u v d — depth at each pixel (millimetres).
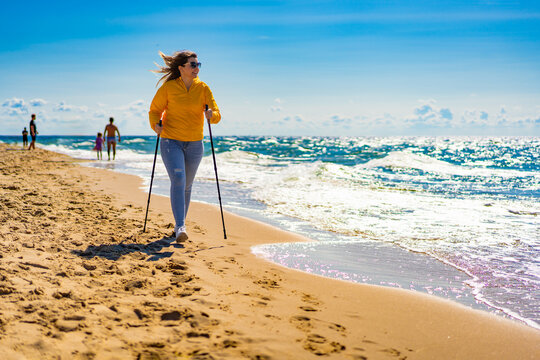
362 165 16141
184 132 4250
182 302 2557
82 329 2074
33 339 1896
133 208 6051
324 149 34938
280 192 8820
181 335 2115
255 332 2221
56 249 3514
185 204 4707
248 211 6672
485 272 3721
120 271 3059
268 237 4938
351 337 2279
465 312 2770
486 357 2131
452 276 3604
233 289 2936
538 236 5102
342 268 3775
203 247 4191
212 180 11000
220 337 2123
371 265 3893
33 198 6184
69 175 10602
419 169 14680
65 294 2482
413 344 2246
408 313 2721
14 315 2133
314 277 3467
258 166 15672
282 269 3654
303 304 2773
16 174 9914
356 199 7980
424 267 3852
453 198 8203
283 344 2105
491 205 7352
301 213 6551
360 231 5367
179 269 3307
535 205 7383
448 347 2230
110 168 14391
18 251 3318
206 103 4312
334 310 2703
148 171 13258
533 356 2154
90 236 4109
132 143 37312
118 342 1982
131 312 2338
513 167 16781
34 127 22078
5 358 1706
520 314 2760
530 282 3447
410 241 4852
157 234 4465
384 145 40375
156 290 2736
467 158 22891
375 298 2998
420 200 7922
